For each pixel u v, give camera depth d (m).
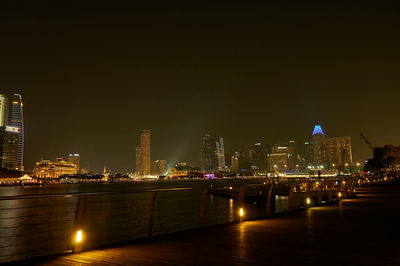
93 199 98.56
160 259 9.38
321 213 19.94
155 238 12.23
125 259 9.39
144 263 8.98
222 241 11.73
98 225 41.06
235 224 15.49
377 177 92.69
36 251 27.81
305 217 18.06
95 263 9.01
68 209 71.00
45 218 54.75
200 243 11.43
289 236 12.58
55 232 37.19
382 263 8.80
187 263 8.95
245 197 71.75
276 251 10.22
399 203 26.89
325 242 11.52
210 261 9.13
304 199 43.00
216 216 48.25
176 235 12.84
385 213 19.94
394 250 10.29
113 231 36.47
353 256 9.55
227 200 82.44
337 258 9.36
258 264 8.80
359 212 20.50
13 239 33.78
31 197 9.66
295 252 10.07
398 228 14.37
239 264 8.83
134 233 35.12
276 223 15.80
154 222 43.62
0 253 27.23
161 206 68.81
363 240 11.80
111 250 10.48
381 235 12.73
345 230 13.86
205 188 14.51
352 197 34.38
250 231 13.67
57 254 9.88
